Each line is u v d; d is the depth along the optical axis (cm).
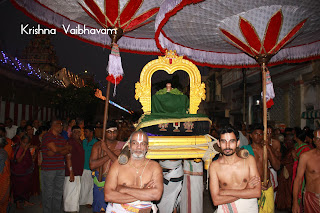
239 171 291
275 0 378
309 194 364
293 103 1509
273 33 418
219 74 2755
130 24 431
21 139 616
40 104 1991
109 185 279
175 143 383
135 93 456
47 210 508
